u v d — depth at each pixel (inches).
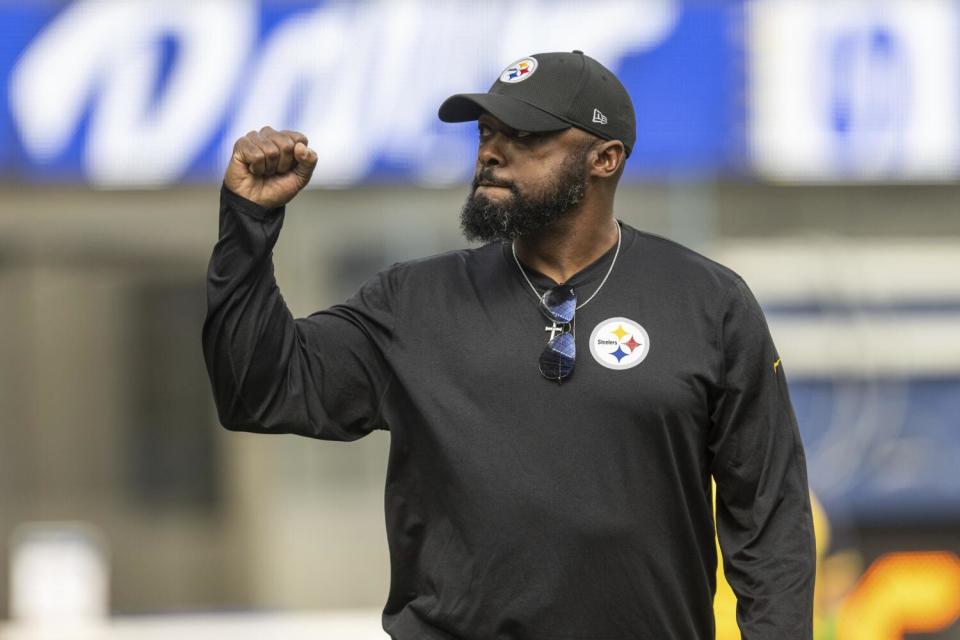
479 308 398.9
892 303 1187.9
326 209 1177.4
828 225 1179.9
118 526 1208.8
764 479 397.7
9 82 1031.0
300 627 1154.0
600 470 381.4
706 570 402.3
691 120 1064.2
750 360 394.9
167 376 1211.2
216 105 1045.8
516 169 396.2
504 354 390.0
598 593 380.8
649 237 411.8
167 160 1046.4
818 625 1085.8
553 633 380.2
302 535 1206.3
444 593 387.9
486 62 1050.7
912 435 1186.6
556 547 379.6
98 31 1035.3
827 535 1141.1
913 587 1143.6
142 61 1040.8
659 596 386.6
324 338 404.2
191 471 1212.5
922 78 1073.5
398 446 400.5
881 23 1070.4
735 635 764.6
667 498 386.6
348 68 1051.3
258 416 395.2
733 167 1077.1
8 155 1034.1
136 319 1210.0
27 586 1189.1
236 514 1208.8
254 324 387.9
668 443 384.8
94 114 1040.2
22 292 1198.9
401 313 403.2
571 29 1049.5
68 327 1207.6
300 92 1050.7
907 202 1173.7
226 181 389.7
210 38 1043.3
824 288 1187.3
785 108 1067.9
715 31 1061.1
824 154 1074.7
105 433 1211.2
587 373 385.7
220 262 388.5
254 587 1200.8
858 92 1071.6
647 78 1059.3
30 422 1205.7
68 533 1199.6
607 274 400.2
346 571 1203.9
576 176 396.2
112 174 1048.2
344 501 1210.0
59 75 1034.7
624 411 383.2
